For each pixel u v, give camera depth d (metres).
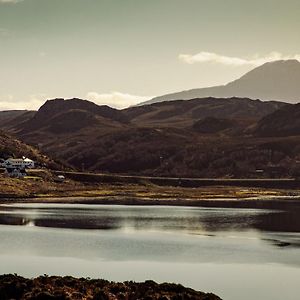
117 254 167.88
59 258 160.25
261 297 119.62
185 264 153.38
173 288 104.62
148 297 98.25
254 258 163.62
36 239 197.50
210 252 173.62
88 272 142.12
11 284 101.31
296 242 195.50
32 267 147.75
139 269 146.50
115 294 101.19
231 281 133.62
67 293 97.94
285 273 142.62
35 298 95.81
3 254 165.75
